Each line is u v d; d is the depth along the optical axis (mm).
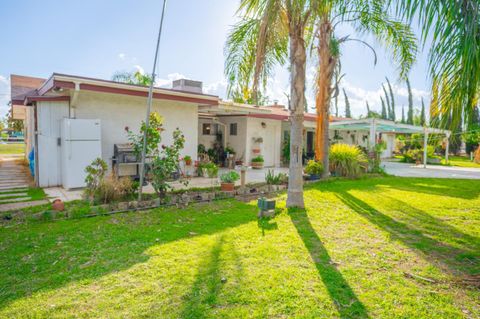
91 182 6578
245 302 2889
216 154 15023
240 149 14953
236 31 7469
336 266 3742
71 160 7906
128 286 3154
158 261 3762
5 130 42219
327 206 6945
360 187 9641
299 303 2893
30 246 4238
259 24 6082
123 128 9336
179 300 2912
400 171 15656
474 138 24938
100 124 8281
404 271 3650
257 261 3818
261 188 8773
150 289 3098
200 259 3842
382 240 4734
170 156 7277
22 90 12773
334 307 2848
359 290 3170
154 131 7031
